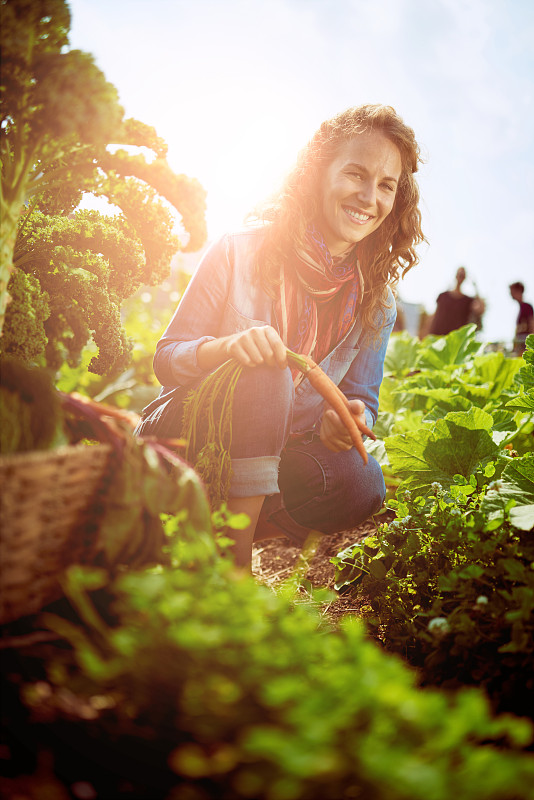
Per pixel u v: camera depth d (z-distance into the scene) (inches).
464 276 343.9
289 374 69.0
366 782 30.0
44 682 41.4
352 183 73.2
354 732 31.4
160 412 75.1
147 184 64.9
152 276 72.2
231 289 74.4
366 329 85.0
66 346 68.9
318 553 103.0
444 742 29.8
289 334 77.5
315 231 74.7
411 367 186.1
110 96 46.9
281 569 101.3
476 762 29.8
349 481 78.1
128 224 72.1
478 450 95.7
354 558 85.3
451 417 96.8
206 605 36.8
